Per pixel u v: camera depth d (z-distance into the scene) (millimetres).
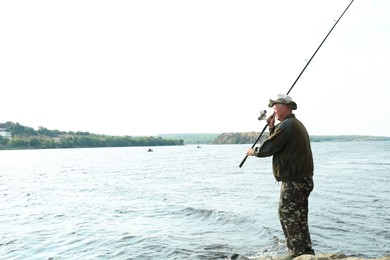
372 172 33562
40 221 13883
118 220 13719
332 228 11641
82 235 11352
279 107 5828
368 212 14188
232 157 84375
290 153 5594
